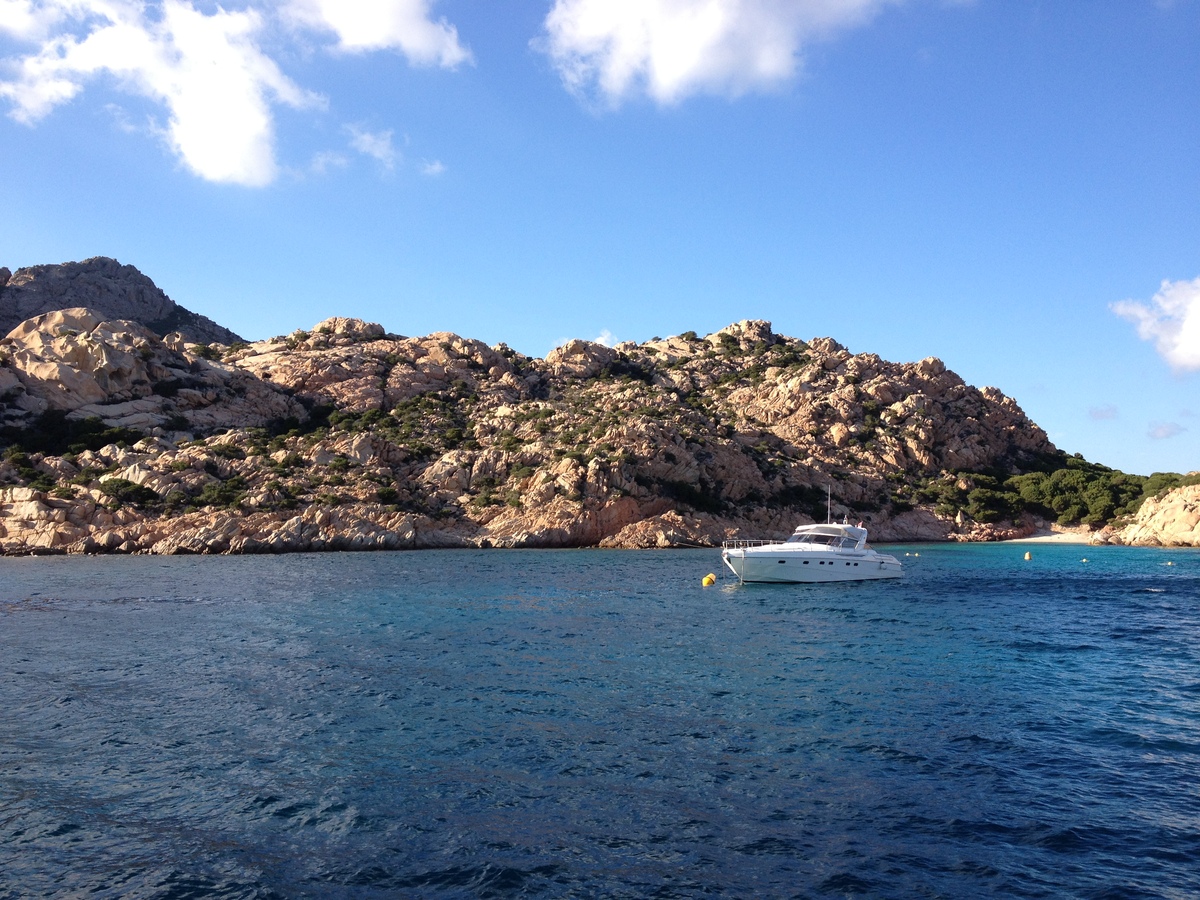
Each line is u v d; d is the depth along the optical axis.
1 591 52.22
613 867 14.15
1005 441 161.00
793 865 14.21
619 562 80.81
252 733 21.56
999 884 13.50
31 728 22.02
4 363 113.12
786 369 165.12
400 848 14.89
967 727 22.31
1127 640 36.88
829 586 59.50
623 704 24.56
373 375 144.25
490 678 27.89
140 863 14.32
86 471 99.19
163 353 129.00
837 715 23.47
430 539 99.75
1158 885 13.44
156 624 39.09
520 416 135.88
